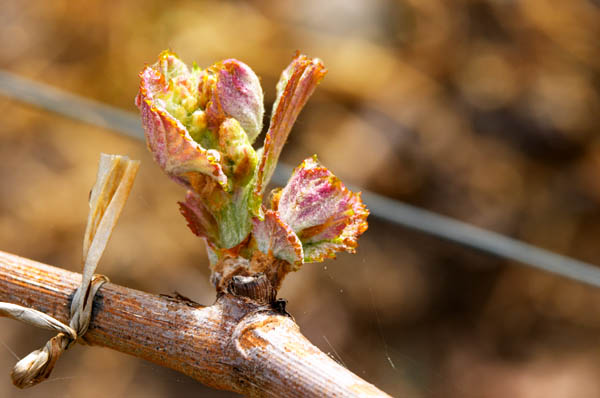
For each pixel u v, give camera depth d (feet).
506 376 2.50
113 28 2.73
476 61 2.92
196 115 0.99
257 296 0.98
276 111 0.98
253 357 0.96
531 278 2.65
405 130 2.76
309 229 0.99
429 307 2.60
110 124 1.74
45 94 1.73
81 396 2.22
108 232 0.99
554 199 2.77
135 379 2.27
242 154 0.99
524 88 2.88
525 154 2.81
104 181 0.99
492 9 2.99
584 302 2.63
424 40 2.90
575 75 2.92
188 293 2.39
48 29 2.72
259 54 2.72
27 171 2.53
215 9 2.77
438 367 2.50
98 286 0.98
